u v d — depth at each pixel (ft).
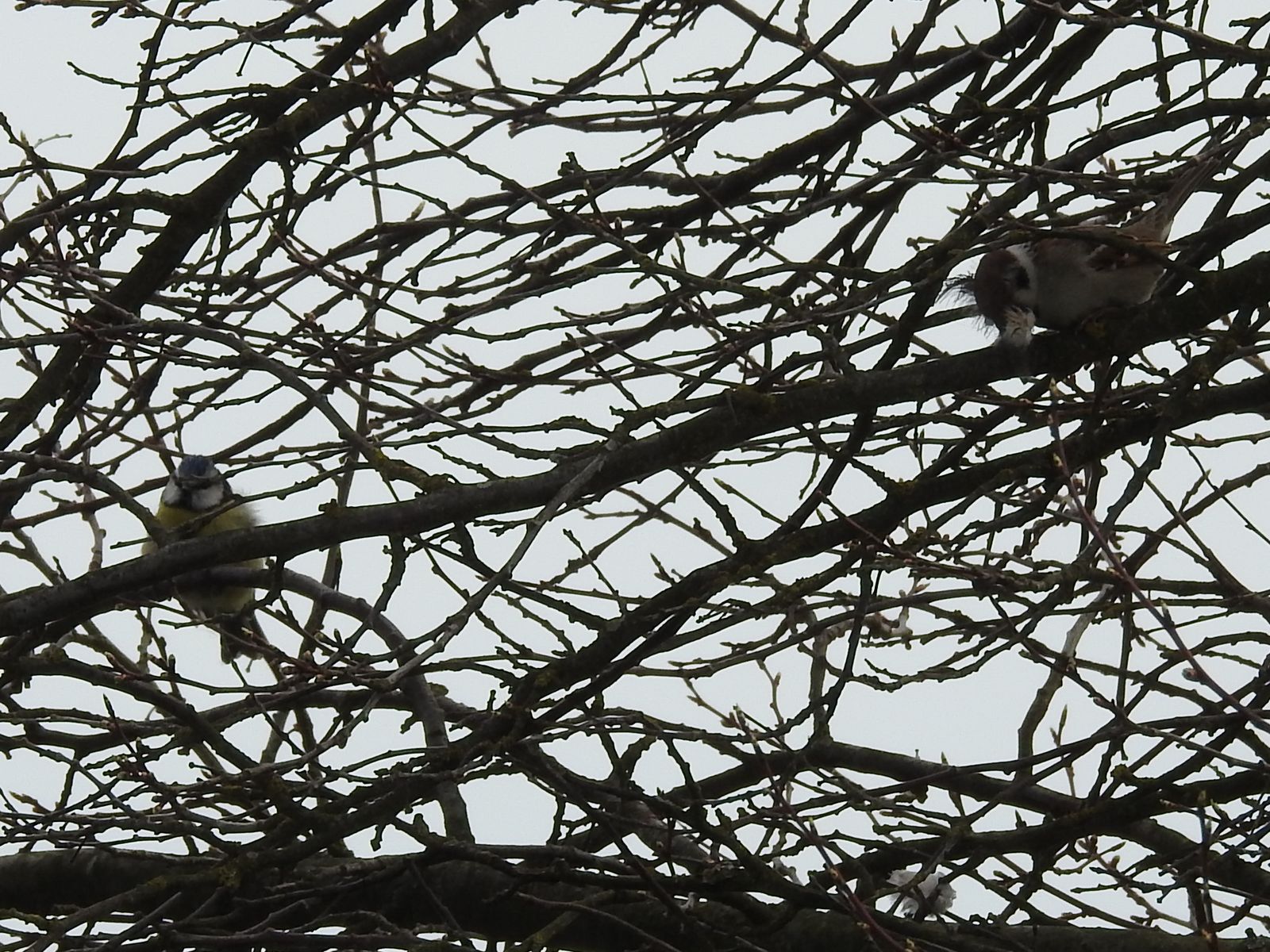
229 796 30.55
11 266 30.94
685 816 29.17
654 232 34.60
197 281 34.83
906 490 31.14
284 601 29.55
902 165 32.37
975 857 29.27
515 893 29.14
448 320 32.50
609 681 29.40
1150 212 33.14
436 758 28.81
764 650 29.96
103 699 30.83
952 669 31.24
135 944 27.12
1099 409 30.99
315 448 32.48
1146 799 28.60
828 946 30.01
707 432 30.32
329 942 27.50
